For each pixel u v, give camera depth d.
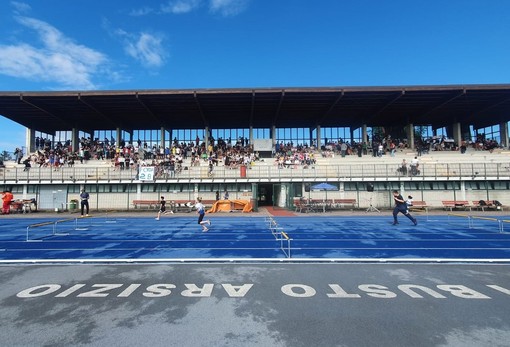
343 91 28.94
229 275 7.32
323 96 30.58
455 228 15.63
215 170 28.92
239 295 5.98
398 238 12.66
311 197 28.53
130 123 39.81
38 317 4.98
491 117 38.12
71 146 38.00
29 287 6.46
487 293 6.04
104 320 4.86
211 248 10.62
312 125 41.78
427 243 11.52
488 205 26.28
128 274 7.41
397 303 5.55
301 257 9.23
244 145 38.50
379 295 5.96
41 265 8.25
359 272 7.56
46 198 28.61
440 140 37.62
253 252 9.95
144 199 28.67
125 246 11.02
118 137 38.03
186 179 28.33
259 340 4.23
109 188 28.77
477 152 32.50
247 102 32.06
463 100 31.62
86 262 8.52
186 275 7.32
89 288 6.39
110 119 37.16
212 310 5.25
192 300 5.72
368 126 42.75
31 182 28.31
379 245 11.14
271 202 33.06
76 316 5.01
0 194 28.25
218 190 28.78
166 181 28.31
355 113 36.22
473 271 7.61
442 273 7.43
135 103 31.66
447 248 10.55
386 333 4.42
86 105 31.58
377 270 7.73
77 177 28.58
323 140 42.50
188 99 30.92
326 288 6.38
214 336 4.34
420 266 8.11
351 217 21.58
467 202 26.38
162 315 5.05
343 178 28.20
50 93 28.59
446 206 27.12
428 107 33.88
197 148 34.97
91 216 22.39
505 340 4.20
